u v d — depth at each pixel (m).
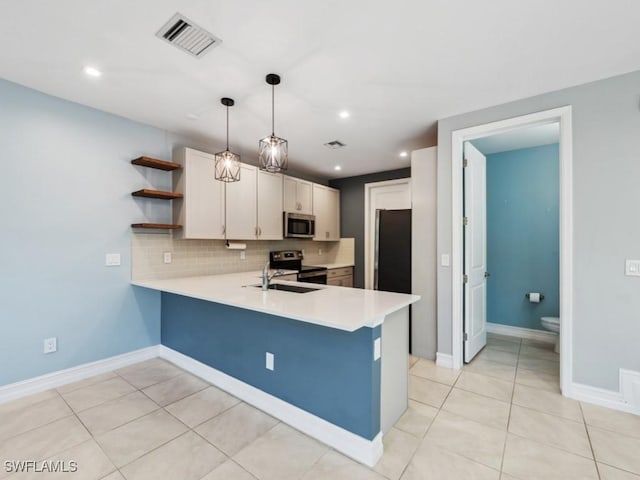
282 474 1.58
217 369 2.54
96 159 2.68
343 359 1.77
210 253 3.61
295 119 2.88
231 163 2.61
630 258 2.10
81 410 2.15
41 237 2.40
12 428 1.94
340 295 2.22
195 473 1.58
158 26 1.64
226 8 1.51
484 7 1.51
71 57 1.93
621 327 2.13
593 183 2.20
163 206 3.15
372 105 2.59
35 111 2.36
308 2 1.47
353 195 5.34
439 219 2.93
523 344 3.61
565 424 1.99
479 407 2.21
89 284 2.66
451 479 1.55
